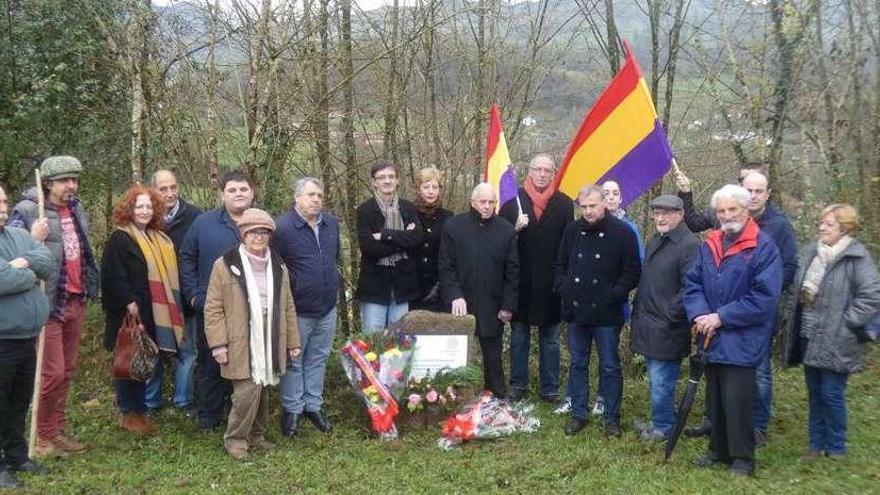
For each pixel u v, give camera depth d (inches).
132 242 236.5
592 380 306.5
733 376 210.7
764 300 203.2
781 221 234.8
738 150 354.3
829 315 218.7
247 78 315.3
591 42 379.6
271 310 225.9
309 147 323.9
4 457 205.6
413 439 243.0
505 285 261.4
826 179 378.3
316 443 237.9
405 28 345.1
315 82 318.7
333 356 292.2
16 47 335.3
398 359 250.4
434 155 366.3
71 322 229.6
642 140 270.7
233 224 238.5
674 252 229.3
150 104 315.3
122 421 247.4
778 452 232.5
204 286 237.0
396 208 267.7
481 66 365.4
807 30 342.3
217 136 309.3
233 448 226.2
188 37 316.5
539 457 227.8
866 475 213.0
